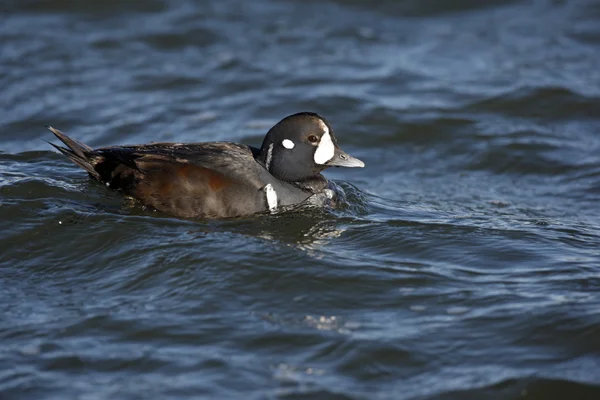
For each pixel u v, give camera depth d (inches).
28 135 679.1
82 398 339.9
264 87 783.7
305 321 399.9
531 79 794.2
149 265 447.2
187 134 692.7
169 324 394.0
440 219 541.0
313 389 348.5
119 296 421.1
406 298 422.6
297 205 521.7
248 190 502.9
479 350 378.0
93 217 490.3
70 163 582.2
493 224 535.5
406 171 664.4
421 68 827.4
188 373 357.4
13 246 466.0
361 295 424.8
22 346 374.6
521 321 398.9
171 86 778.8
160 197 498.3
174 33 870.4
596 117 741.3
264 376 356.8
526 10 951.0
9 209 495.2
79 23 883.4
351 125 724.0
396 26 919.7
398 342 382.3
